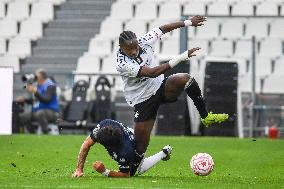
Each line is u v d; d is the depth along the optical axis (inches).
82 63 3430.1
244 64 3260.3
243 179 1273.4
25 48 3543.3
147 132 1263.5
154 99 1261.1
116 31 3508.9
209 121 1315.2
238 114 2716.5
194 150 2007.9
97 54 3442.4
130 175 1273.4
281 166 1600.6
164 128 2728.8
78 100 2829.7
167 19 3486.7
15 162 1614.2
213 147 2112.5
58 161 1643.7
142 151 1261.1
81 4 3666.3
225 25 3314.5
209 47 3270.2
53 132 2773.1
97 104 2792.8
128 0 3585.1
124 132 1243.8
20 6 3686.0
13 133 2822.3
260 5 3464.6
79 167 1252.5
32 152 1886.1
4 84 2669.8
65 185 1097.4
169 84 1259.8
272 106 2866.6
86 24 3575.3
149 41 1268.5
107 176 1247.5
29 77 2839.6
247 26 3321.9
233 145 2187.5
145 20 3491.6
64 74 2977.4
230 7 3474.4
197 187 1088.8
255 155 1881.2
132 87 1264.8
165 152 1302.9
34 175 1295.5
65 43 3526.1
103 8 3629.4
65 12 3654.0
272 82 3171.8
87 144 1242.6
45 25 3624.5
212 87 2684.5
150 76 1222.3
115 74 2977.4
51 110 2743.6
